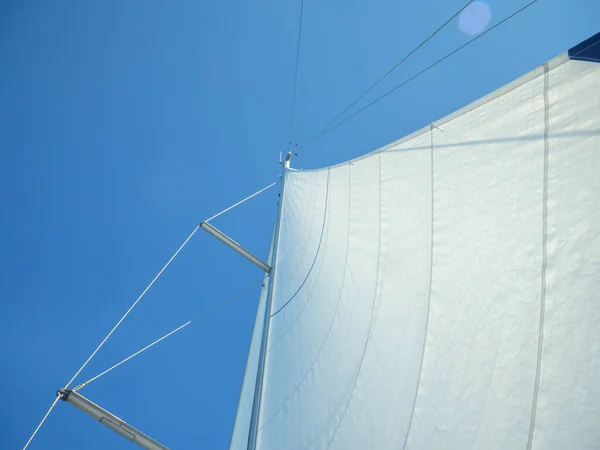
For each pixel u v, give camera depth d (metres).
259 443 5.07
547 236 2.93
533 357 2.74
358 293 5.47
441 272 3.93
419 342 3.81
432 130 4.94
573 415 2.39
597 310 2.45
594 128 2.79
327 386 4.86
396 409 3.65
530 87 3.38
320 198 9.07
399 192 5.45
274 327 7.27
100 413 4.84
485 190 3.72
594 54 2.71
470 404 3.02
